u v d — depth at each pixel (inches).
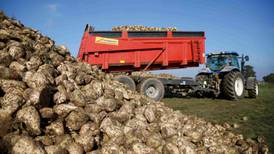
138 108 171.5
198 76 434.6
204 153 152.7
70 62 187.2
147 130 152.9
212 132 184.1
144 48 359.6
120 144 136.3
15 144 106.2
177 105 323.0
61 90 145.7
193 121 192.7
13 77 134.6
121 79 323.0
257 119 249.8
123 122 154.2
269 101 372.5
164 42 370.9
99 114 147.7
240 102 359.9
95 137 133.8
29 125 116.5
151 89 340.2
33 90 129.8
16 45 150.6
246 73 453.7
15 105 120.0
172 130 154.7
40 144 112.4
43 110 127.2
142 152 132.0
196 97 429.1
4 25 167.9
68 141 122.8
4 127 113.2
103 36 340.2
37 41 178.1
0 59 138.5
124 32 349.4
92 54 338.0
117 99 170.9
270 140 193.3
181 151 142.9
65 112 133.0
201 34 393.1
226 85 386.3
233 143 182.9
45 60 163.0
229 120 245.6
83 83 167.2
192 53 390.0
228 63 424.5
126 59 353.4
